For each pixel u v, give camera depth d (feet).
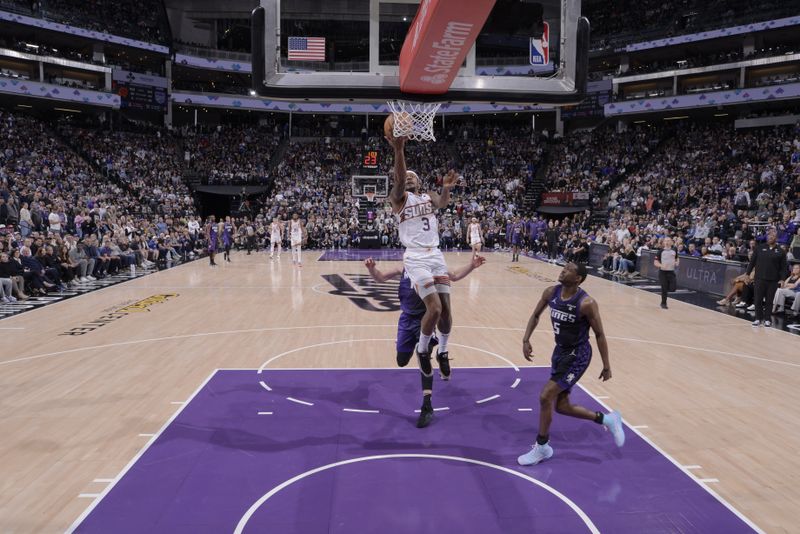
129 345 28.89
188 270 62.85
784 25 97.45
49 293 46.09
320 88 15.11
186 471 14.80
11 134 90.58
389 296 45.60
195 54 118.52
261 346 28.91
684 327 34.06
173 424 18.11
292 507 12.92
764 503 13.32
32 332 31.73
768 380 23.22
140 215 86.02
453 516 12.57
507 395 21.25
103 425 17.99
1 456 15.70
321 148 124.88
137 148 108.58
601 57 121.39
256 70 14.99
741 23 101.96
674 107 108.17
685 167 98.94
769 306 34.19
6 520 12.40
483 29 15.28
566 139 124.67
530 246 90.12
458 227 97.40
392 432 17.54
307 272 61.26
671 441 16.93
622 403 20.30
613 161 111.04
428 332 17.72
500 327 34.14
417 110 15.89
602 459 15.64
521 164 120.88
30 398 20.58
